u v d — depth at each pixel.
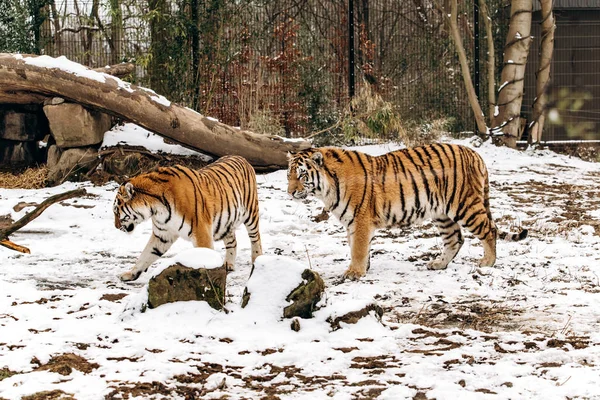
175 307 5.92
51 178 12.77
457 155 7.89
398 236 9.89
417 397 4.45
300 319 5.74
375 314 5.84
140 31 16.47
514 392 4.49
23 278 7.69
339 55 17.55
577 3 18.28
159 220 7.27
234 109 16.67
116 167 12.86
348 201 7.70
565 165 15.60
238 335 5.53
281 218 10.81
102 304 6.38
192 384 4.70
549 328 5.89
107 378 4.73
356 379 4.76
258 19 17.14
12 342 5.39
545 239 9.41
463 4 18.28
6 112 13.20
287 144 13.40
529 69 18.67
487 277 7.60
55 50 16.72
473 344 5.45
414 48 18.56
